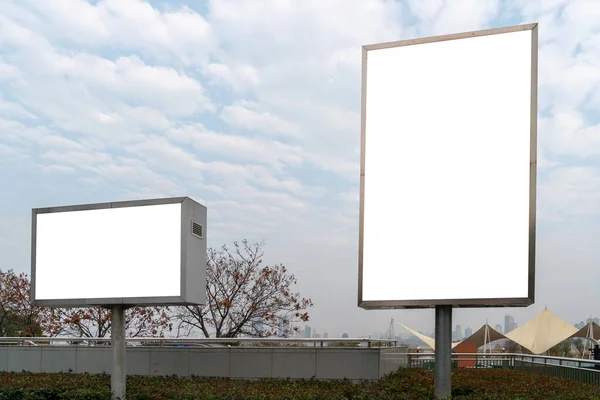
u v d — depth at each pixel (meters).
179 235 10.02
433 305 9.11
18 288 22.89
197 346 12.55
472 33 9.25
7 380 11.82
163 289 9.96
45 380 11.71
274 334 20.55
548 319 25.36
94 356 13.37
